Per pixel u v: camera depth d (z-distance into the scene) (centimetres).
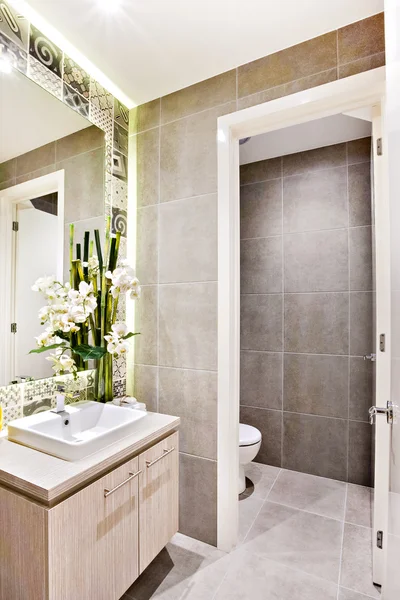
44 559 96
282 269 271
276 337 272
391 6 69
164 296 193
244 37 154
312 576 156
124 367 202
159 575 156
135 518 131
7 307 140
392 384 82
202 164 181
